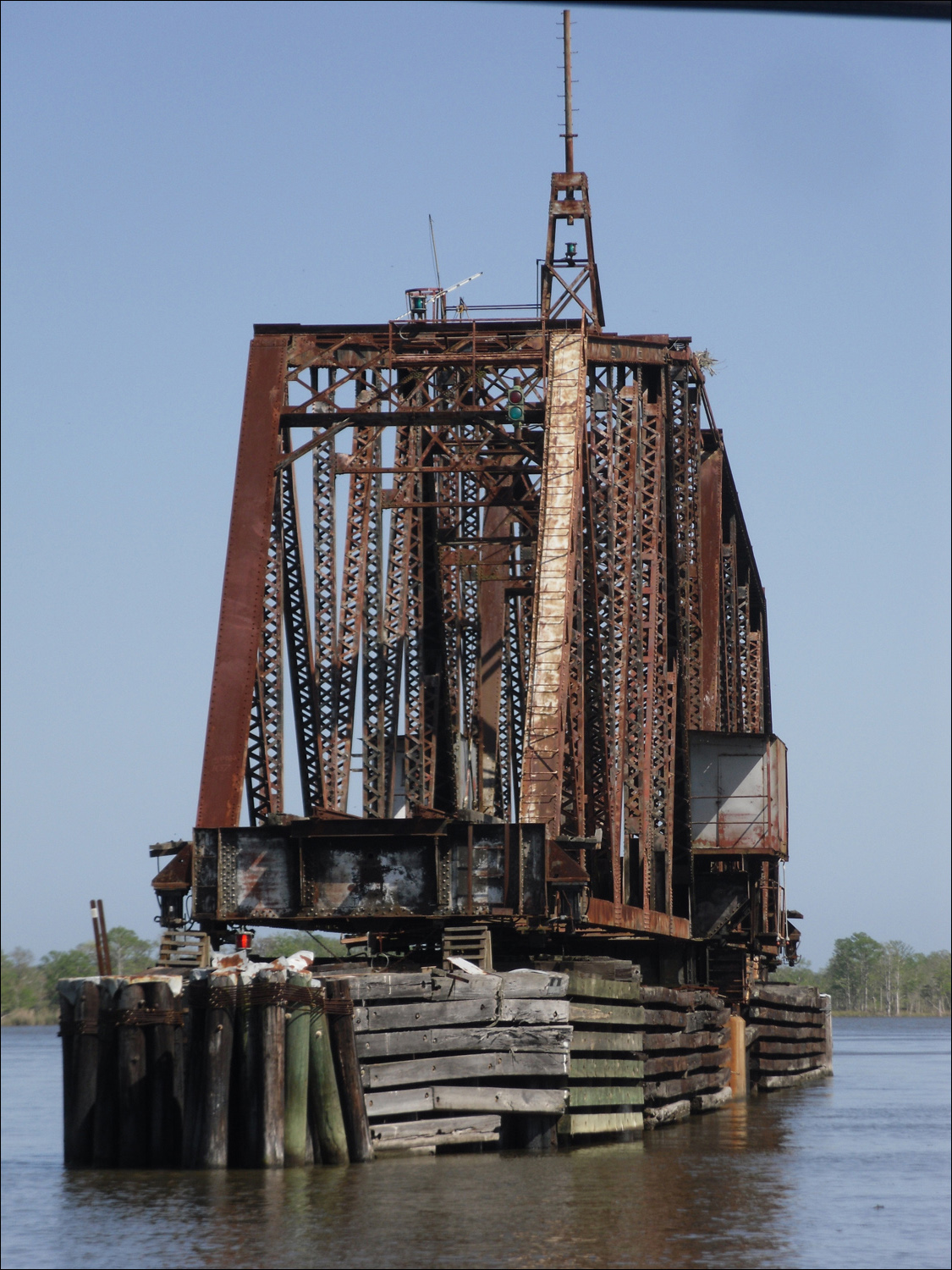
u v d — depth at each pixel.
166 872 130.38
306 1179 99.38
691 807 193.62
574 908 127.12
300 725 151.38
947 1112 176.38
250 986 103.44
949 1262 82.00
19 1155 134.25
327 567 156.38
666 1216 91.69
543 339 158.88
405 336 159.12
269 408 150.88
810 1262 81.25
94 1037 109.88
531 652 143.88
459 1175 101.88
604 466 166.88
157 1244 81.12
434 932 139.12
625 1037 129.88
